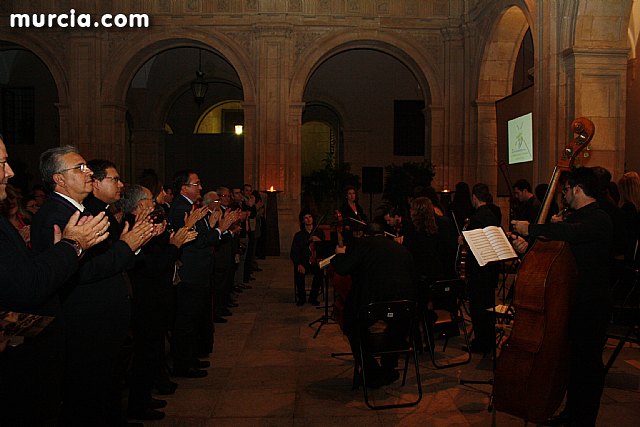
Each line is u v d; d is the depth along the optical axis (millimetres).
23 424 2648
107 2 15484
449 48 15539
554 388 3854
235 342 6809
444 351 6430
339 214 8625
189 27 15539
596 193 3996
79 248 2643
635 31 14477
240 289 10250
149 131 20984
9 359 2596
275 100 15492
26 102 21828
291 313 8469
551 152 10117
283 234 15641
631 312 5090
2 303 2432
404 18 15547
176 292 5348
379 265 4980
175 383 5082
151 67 20812
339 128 23188
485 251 4406
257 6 15492
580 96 9547
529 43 17984
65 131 15727
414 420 4426
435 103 15656
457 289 5695
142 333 4375
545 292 3771
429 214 6160
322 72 21672
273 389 5141
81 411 3375
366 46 15984
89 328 3330
